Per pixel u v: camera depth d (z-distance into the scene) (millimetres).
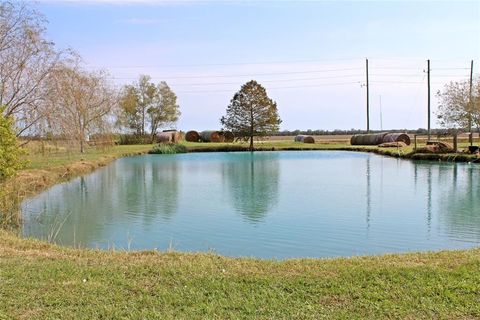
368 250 8531
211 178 21203
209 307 4328
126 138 54344
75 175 21844
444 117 31922
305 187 17547
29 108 19250
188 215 12109
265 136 50906
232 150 45562
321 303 4438
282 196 15320
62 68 21547
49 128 20297
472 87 31656
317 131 83500
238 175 22422
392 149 37219
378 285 4859
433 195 15102
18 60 18719
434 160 28328
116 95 37500
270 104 48656
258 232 10062
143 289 4816
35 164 21391
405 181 18859
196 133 60688
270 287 4863
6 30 18391
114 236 9797
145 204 13969
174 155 40031
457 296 4516
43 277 5176
